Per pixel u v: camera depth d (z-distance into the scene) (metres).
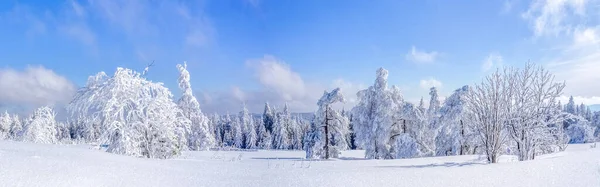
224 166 10.45
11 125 51.75
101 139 15.12
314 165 13.66
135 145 15.17
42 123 25.97
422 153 27.83
